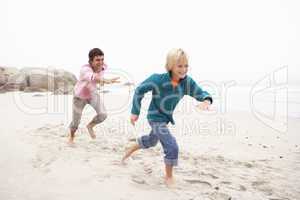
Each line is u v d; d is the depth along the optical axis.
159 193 3.50
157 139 4.17
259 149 5.87
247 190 3.75
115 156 4.87
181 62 3.62
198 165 4.67
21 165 4.30
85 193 3.41
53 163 4.40
